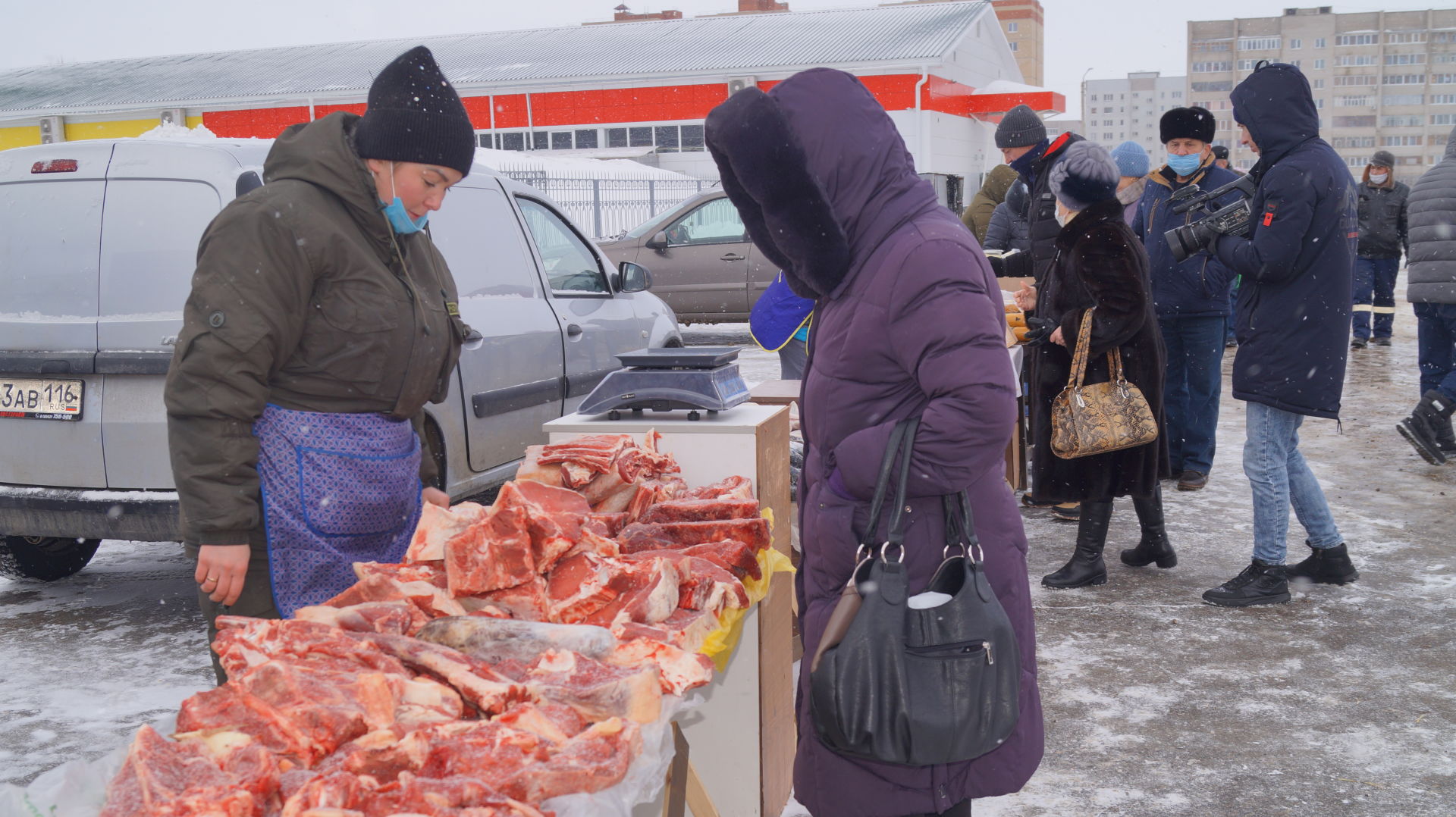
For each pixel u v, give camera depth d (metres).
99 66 35.94
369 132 2.41
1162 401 4.77
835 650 2.08
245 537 2.37
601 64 28.39
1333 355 4.41
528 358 5.23
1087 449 4.44
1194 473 6.74
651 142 27.61
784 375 5.73
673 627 2.03
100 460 4.11
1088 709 3.71
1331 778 3.20
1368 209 12.79
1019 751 2.27
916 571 2.21
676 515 2.60
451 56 31.77
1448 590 4.81
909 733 2.03
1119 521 6.14
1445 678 3.89
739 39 29.31
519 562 2.08
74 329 4.10
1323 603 4.70
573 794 1.52
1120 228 4.32
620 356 3.21
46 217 4.23
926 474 2.13
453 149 2.46
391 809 1.38
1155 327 4.64
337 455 2.46
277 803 1.45
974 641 2.08
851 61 25.12
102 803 1.45
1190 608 4.68
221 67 33.19
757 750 2.73
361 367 2.46
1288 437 4.64
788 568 2.65
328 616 1.96
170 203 4.13
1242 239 4.44
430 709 1.67
